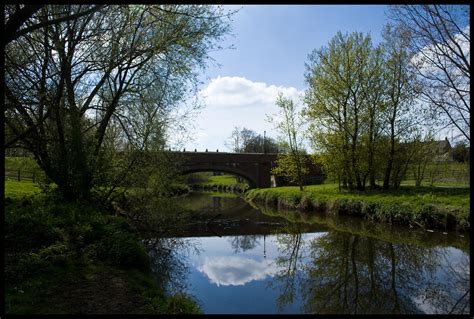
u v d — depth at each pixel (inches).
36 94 540.4
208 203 1718.8
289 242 797.9
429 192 1002.1
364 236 813.2
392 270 559.5
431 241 733.3
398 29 767.1
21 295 290.7
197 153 2043.6
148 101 718.5
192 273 554.6
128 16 586.2
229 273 556.7
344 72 1200.2
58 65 599.8
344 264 601.9
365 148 1217.4
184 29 627.8
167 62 669.9
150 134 749.3
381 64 1163.3
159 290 368.5
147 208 780.6
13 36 358.3
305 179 2081.7
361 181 1395.2
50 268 355.6
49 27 547.8
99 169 650.2
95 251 422.3
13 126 561.0
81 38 579.8
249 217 1183.6
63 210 549.6
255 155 2151.8
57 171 612.7
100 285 338.6
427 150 1178.0
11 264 338.0
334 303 428.8
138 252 434.0
